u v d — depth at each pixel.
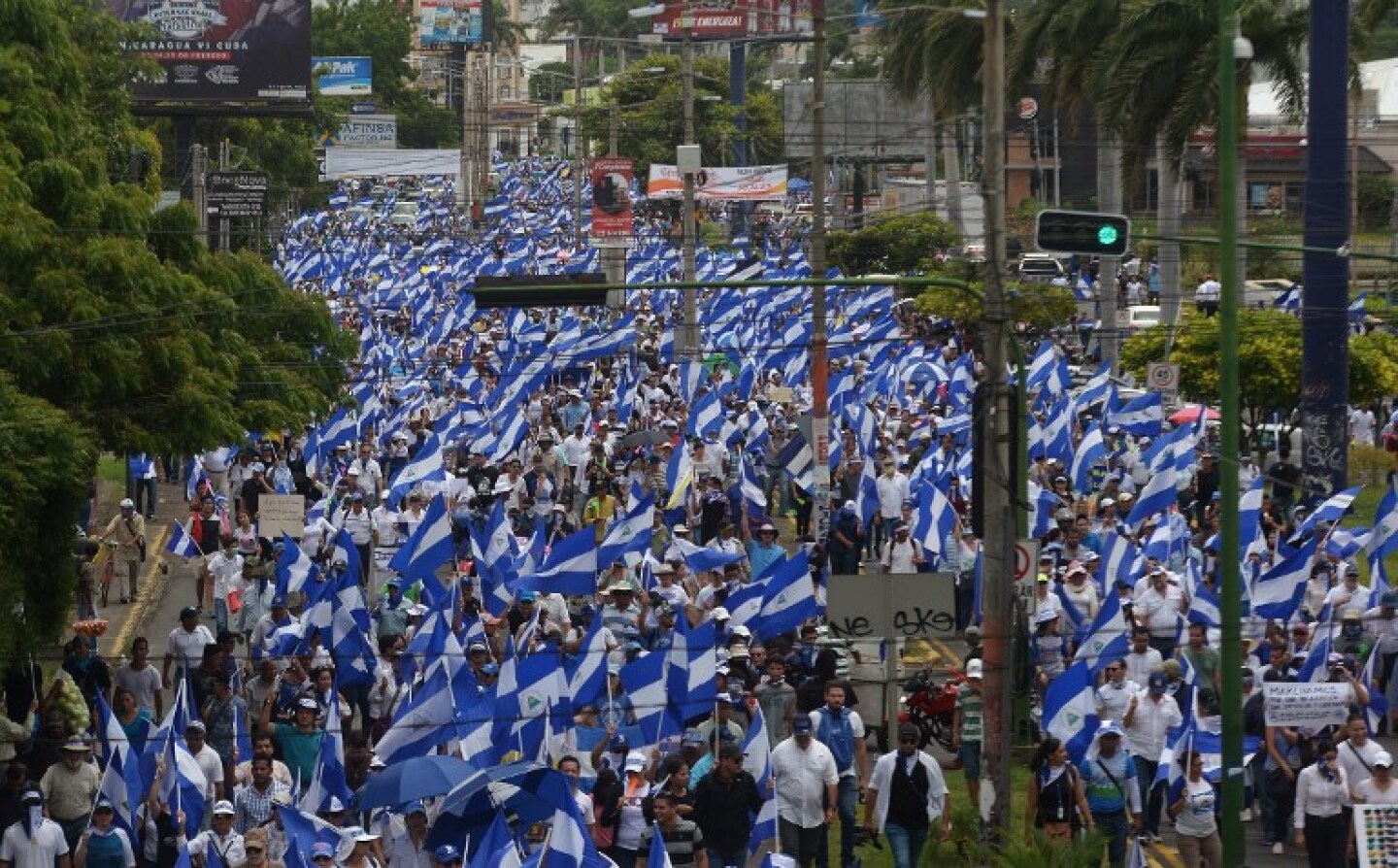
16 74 53.94
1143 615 48.22
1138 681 42.84
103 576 63.03
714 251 169.88
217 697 40.72
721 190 161.62
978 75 115.94
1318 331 74.69
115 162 79.62
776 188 162.00
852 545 61.22
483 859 32.22
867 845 40.88
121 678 43.75
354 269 155.38
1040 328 117.62
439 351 101.81
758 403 87.88
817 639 46.09
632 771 36.66
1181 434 65.56
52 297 49.91
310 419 74.56
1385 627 47.19
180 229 61.84
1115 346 107.06
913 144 190.00
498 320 121.12
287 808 33.97
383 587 51.94
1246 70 92.06
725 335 110.12
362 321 126.44
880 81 171.38
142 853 36.69
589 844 32.66
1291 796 39.81
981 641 42.03
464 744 39.16
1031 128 156.12
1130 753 37.41
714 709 39.16
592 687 41.12
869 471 65.38
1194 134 98.12
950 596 41.00
